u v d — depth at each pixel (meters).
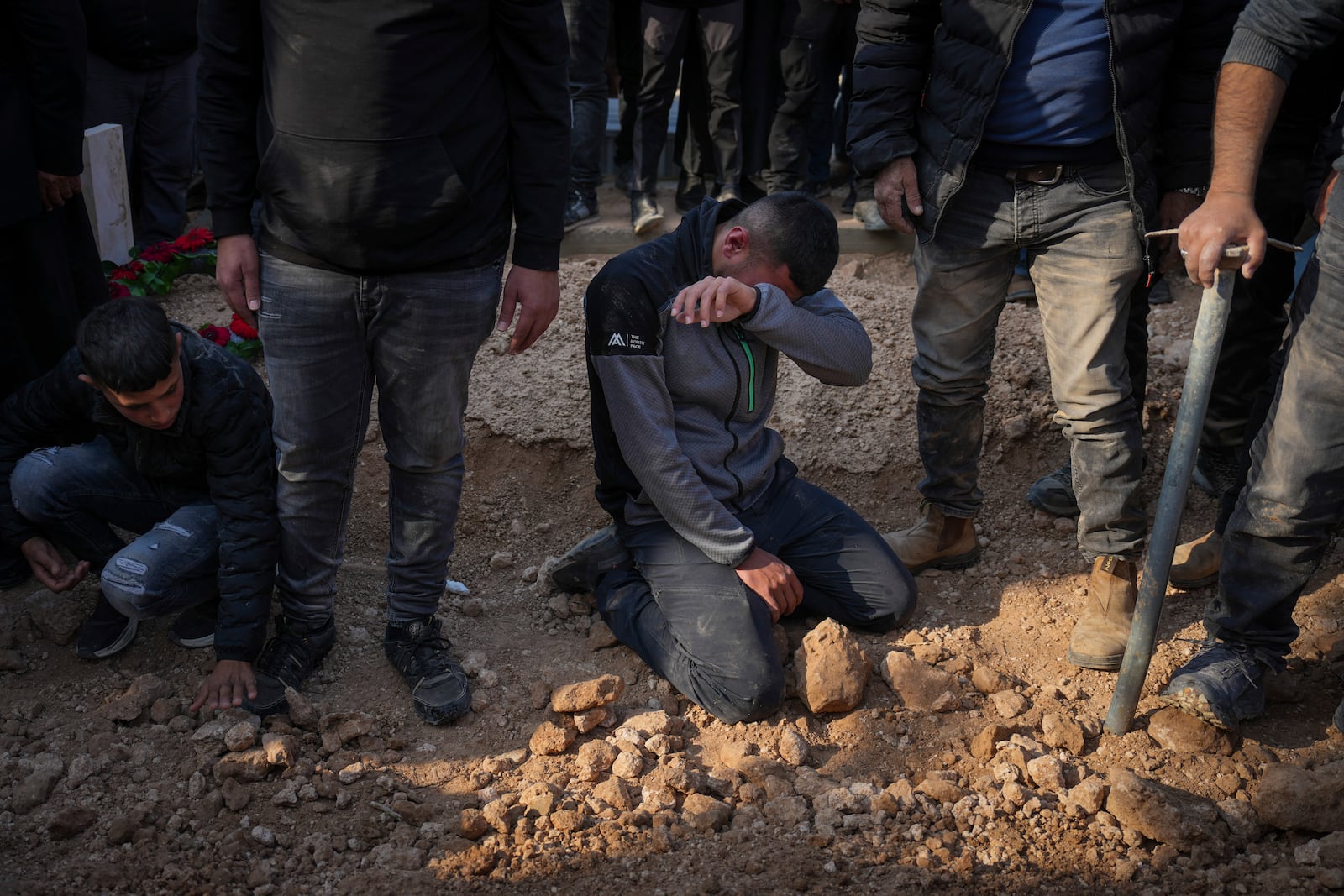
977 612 3.47
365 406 2.79
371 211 2.44
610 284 2.92
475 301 2.65
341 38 2.32
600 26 5.12
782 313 2.90
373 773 2.74
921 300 3.27
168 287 4.74
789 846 2.54
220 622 2.85
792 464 3.41
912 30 3.07
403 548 2.96
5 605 3.23
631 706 3.04
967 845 2.56
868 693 3.05
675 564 3.06
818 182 5.90
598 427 3.16
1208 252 2.40
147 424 2.64
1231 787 2.72
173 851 2.51
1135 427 3.05
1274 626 2.82
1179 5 2.80
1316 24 2.37
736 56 5.04
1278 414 2.64
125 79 5.05
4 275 3.32
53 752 2.73
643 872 2.47
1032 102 2.87
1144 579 2.71
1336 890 2.43
